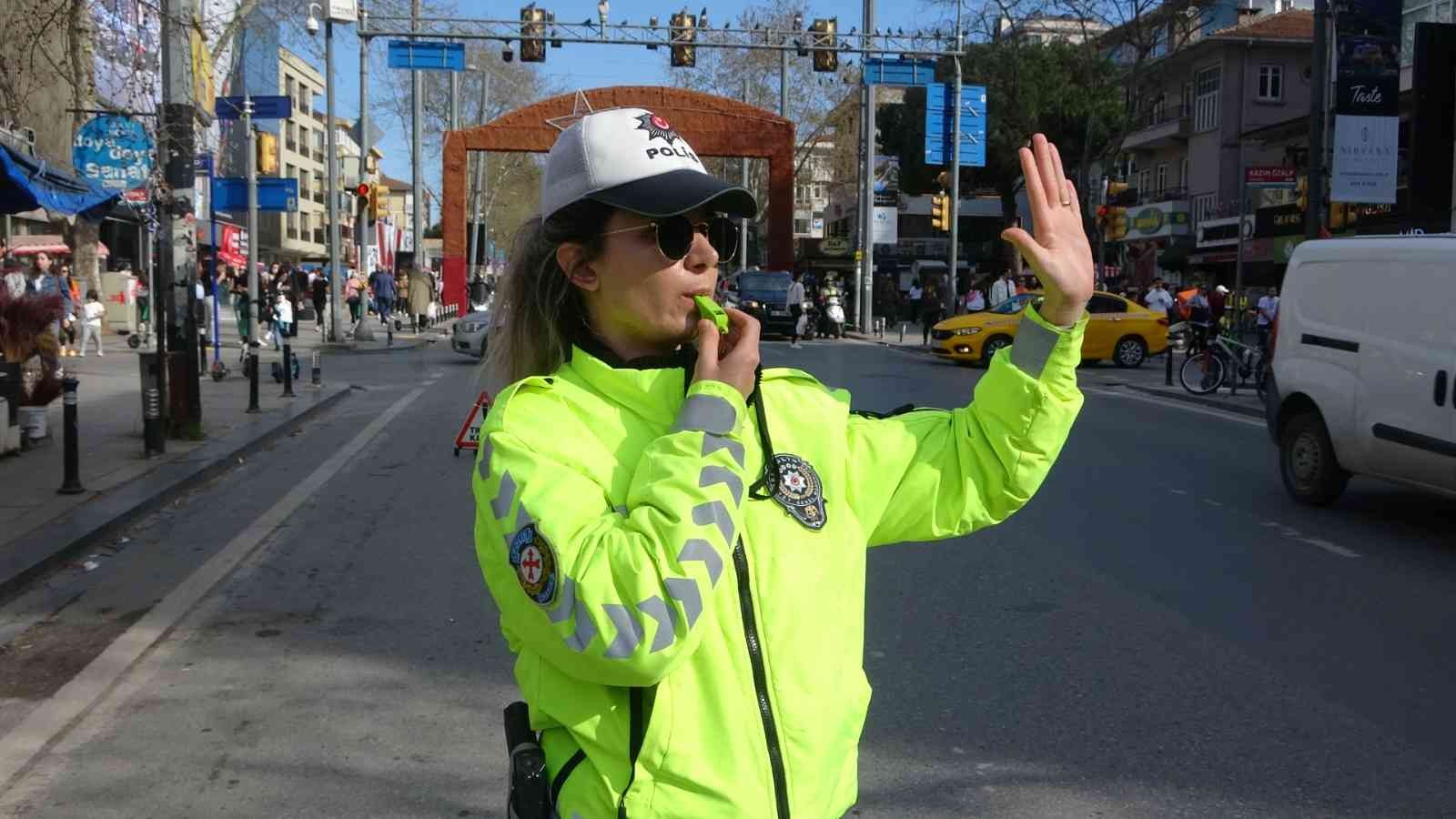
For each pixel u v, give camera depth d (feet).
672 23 101.76
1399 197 91.40
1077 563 24.98
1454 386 26.53
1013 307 81.66
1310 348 31.14
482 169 186.39
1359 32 55.52
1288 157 130.82
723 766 5.24
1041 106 141.18
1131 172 169.78
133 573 24.48
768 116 134.00
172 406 40.88
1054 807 13.56
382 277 121.29
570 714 5.41
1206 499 32.53
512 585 5.29
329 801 13.88
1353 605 21.89
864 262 127.85
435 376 72.02
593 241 5.78
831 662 5.49
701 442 5.14
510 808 5.76
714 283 5.90
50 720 16.34
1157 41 113.29
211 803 13.84
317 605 22.06
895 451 6.09
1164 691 17.29
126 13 44.06
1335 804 13.65
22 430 38.70
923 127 187.21
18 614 21.57
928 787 14.08
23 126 36.22
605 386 5.63
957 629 20.29
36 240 90.43
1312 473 31.22
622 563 4.92
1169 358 66.74
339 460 39.68
